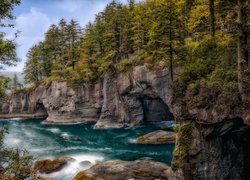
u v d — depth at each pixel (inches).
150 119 2228.1
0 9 447.2
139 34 2058.3
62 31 2952.8
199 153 750.5
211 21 999.6
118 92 2193.7
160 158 1230.9
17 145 1662.2
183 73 839.7
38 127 2410.2
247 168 813.2
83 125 2394.2
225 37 919.0
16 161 481.7
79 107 2578.7
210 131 733.3
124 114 2192.4
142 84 1980.8
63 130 2196.1
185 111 783.7
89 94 2519.7
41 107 3139.8
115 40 2336.4
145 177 912.9
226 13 946.1
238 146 798.5
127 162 1063.6
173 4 1266.0
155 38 1326.3
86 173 962.1
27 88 3267.7
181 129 784.3
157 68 1827.0
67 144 1659.7
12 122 2805.1
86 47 2524.6
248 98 666.8
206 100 735.7
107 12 2647.6
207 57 847.7
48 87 2849.4
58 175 1055.0
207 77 772.0
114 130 2054.6
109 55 2171.5
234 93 690.2
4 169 451.5
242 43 686.5
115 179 906.1
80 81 2564.0
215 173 748.6
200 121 741.9
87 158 1306.6
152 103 2162.9
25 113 3181.6
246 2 674.8
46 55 3211.1
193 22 1439.5
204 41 928.3
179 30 1344.7
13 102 3218.5
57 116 2684.5
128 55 2305.6
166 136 1507.1
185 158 759.1
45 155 1401.3
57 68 2938.0
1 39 453.4
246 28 692.1
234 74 715.4
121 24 2326.5
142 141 1517.0
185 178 749.9
